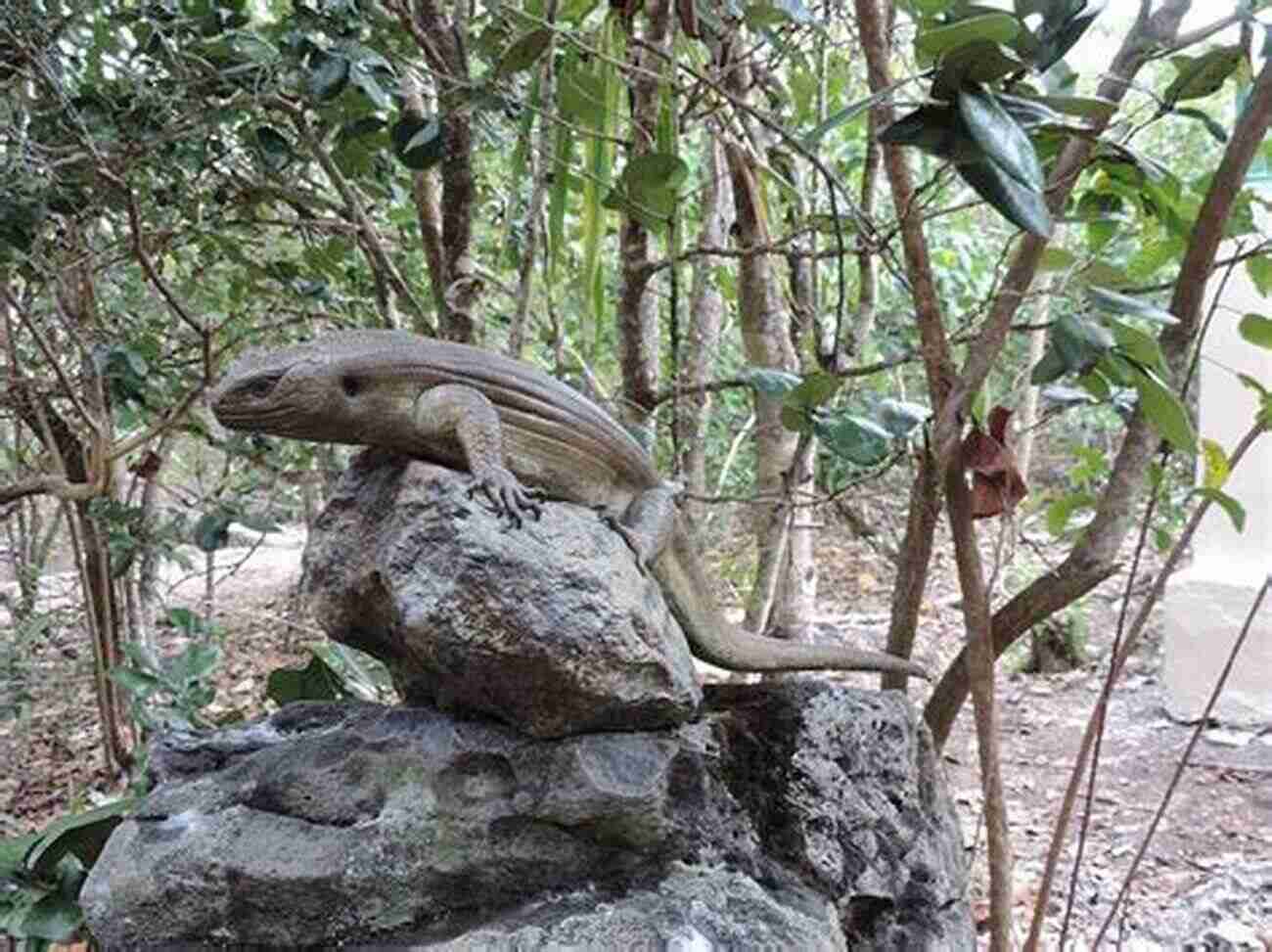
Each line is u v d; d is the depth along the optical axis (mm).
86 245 2955
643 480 1707
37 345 3209
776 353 2764
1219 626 4734
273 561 7766
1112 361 1756
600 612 1465
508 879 1563
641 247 2383
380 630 1646
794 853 1717
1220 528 4871
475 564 1428
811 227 2266
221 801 1631
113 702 3719
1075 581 1894
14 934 2033
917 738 1960
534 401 1584
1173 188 1876
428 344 1567
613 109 2387
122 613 3855
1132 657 5629
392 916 1545
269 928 1545
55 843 2068
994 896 1790
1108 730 4773
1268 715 4688
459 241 2432
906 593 2035
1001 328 1729
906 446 2221
